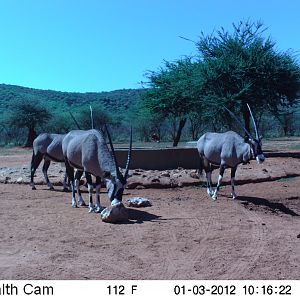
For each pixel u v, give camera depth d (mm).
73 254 8906
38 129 63844
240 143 14219
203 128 58344
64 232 10484
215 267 8266
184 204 13820
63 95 115875
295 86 28672
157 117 36469
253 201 14570
